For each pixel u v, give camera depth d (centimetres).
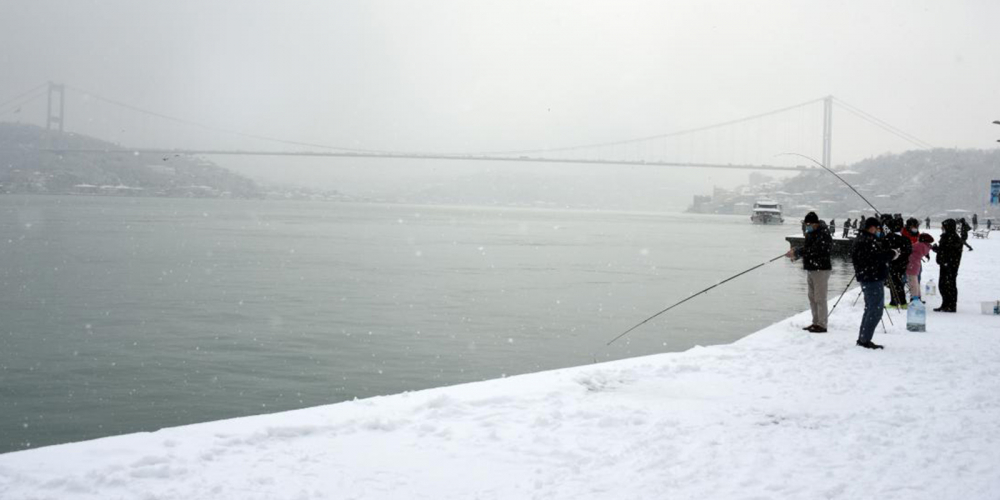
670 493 452
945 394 722
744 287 2798
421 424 590
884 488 461
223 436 545
